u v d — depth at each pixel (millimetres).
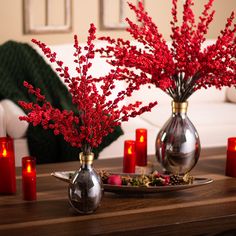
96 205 1778
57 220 1729
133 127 3359
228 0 4559
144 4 4316
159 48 1969
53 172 2203
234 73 1995
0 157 1957
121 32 4301
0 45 3744
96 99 1735
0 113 3119
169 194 1979
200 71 2010
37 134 3152
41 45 1752
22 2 4020
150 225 1691
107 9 4223
